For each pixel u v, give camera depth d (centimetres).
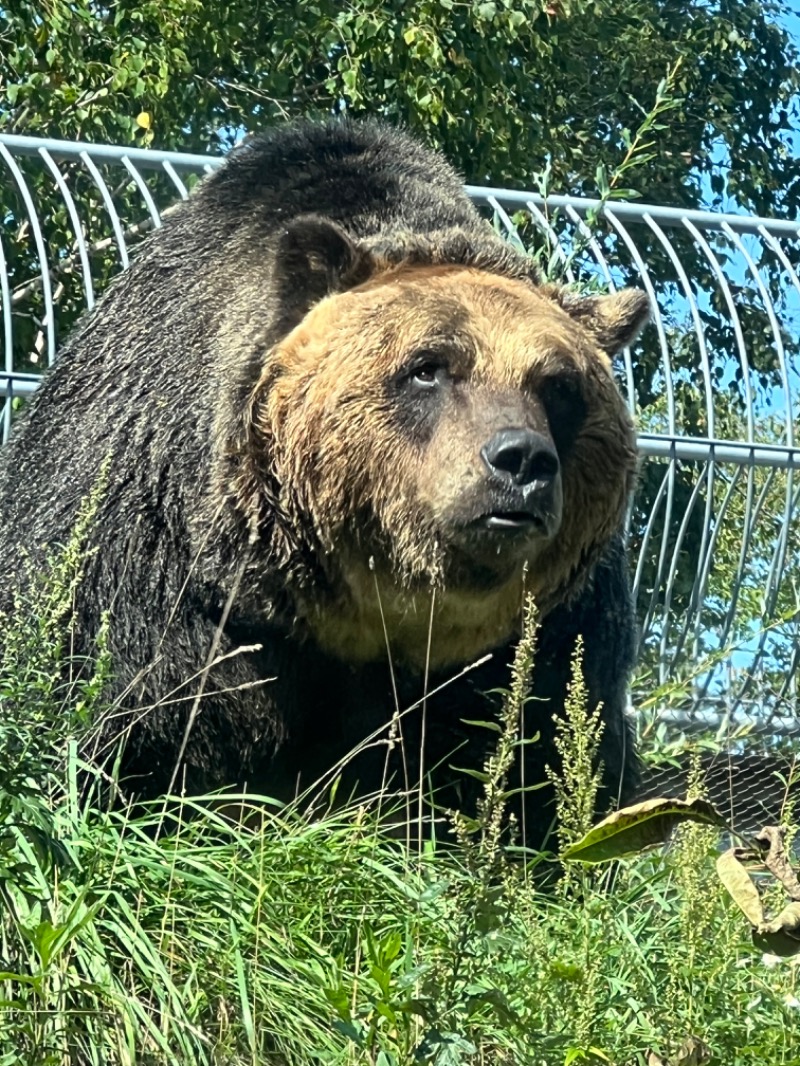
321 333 592
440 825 605
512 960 468
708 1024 454
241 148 698
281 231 618
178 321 638
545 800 613
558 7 1827
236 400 597
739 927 487
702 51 2238
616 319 631
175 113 1655
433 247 625
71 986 431
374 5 1638
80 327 695
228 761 592
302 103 1762
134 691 579
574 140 2003
